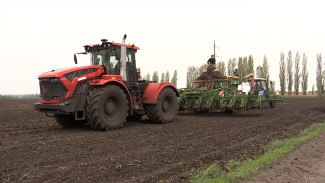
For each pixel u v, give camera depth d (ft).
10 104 74.43
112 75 24.99
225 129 25.04
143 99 28.73
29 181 11.08
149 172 12.48
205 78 41.98
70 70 23.07
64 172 12.23
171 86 30.81
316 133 22.89
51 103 23.24
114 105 24.52
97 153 15.57
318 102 75.82
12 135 21.17
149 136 21.08
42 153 15.46
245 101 35.81
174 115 30.71
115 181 11.27
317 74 150.61
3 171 12.26
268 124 28.68
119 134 21.74
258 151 16.72
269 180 12.00
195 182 11.28
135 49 28.68
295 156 15.87
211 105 37.76
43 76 23.47
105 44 26.45
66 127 26.05
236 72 45.03
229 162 14.17
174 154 15.64
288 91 152.66
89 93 23.38
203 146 17.80
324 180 12.17
